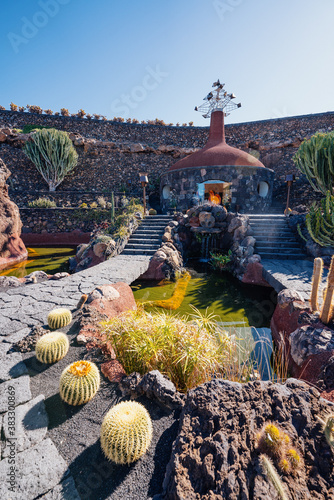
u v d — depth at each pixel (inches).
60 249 576.1
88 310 168.7
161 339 128.6
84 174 853.2
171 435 82.7
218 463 61.5
